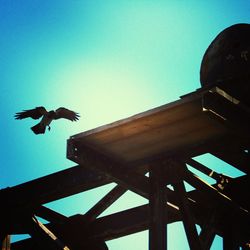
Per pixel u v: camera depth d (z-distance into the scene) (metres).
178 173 13.72
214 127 12.81
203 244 14.41
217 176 15.01
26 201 15.53
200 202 15.23
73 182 15.01
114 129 12.96
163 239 13.10
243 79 14.02
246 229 15.13
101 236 16.61
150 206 13.54
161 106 12.45
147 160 13.87
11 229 15.88
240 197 15.07
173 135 13.10
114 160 14.01
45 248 15.51
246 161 14.73
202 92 12.11
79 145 13.52
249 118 12.76
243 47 15.42
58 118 12.95
